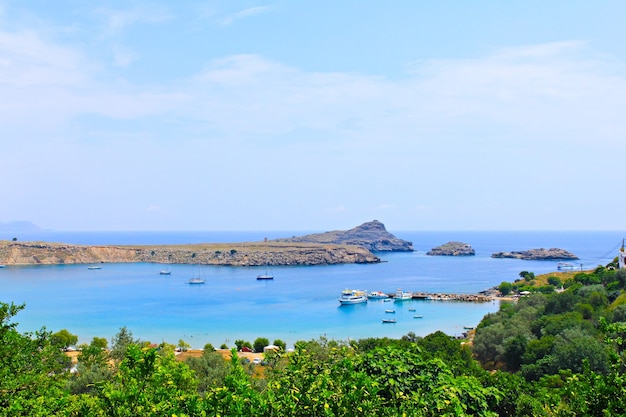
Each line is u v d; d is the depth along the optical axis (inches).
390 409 362.3
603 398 439.2
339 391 360.2
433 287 7632.9
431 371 502.6
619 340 480.4
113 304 5925.2
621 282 3518.7
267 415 342.6
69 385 1326.3
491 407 553.6
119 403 367.6
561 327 2411.4
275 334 4315.9
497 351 2517.2
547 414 583.8
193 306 5841.5
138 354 394.9
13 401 470.6
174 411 347.9
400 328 4611.2
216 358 1589.6
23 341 597.0
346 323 4849.9
